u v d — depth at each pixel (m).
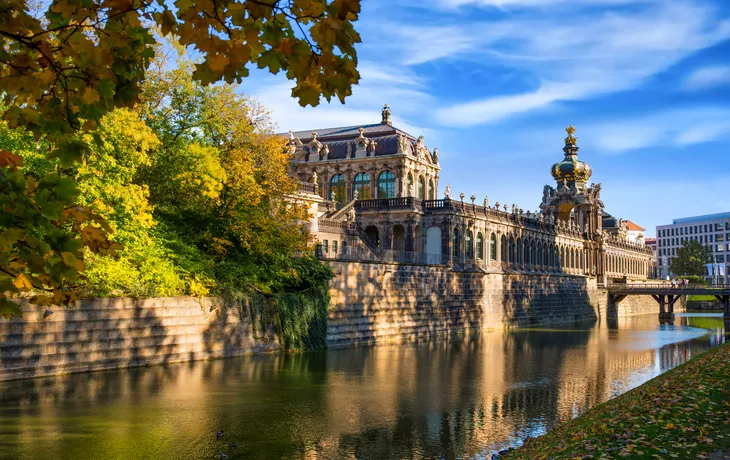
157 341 47.28
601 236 151.88
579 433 23.03
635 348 70.94
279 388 40.62
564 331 96.94
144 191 47.12
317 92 8.08
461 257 94.44
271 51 7.87
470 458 27.41
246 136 59.75
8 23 8.33
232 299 53.22
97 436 28.53
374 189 100.88
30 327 39.78
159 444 27.81
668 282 174.12
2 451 26.03
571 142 154.88
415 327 78.81
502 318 101.44
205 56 7.97
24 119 8.87
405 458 27.28
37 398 34.91
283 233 57.88
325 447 28.52
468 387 43.62
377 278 72.31
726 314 121.75
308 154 106.12
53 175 8.33
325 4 7.81
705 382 27.75
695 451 17.58
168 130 58.19
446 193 93.25
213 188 52.75
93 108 8.90
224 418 32.59
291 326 58.19
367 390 41.34
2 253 8.14
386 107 110.56
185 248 52.91
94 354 43.25
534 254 118.50
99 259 44.41
